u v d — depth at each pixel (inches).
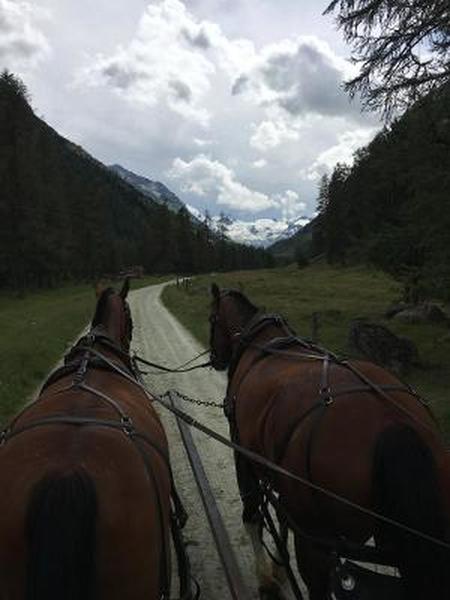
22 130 1562.5
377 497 85.4
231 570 128.3
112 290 162.7
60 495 69.6
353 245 584.4
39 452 77.5
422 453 84.6
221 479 206.8
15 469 75.5
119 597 72.1
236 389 132.6
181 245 3213.6
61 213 1843.0
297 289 1339.8
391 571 123.9
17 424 90.0
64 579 65.6
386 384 100.4
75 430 82.6
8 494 72.9
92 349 120.3
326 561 93.4
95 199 2353.6
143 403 105.7
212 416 291.1
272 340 131.9
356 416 92.1
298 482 96.0
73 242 1959.9
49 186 1845.5
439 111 334.6
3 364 404.5
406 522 81.0
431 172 364.5
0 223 1499.8
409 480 82.4
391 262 490.9
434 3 302.8
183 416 112.5
